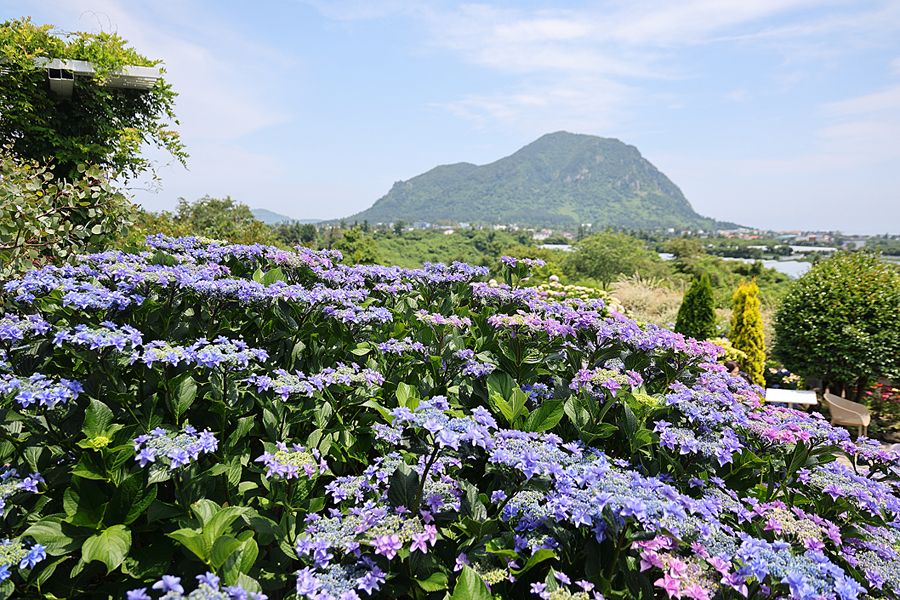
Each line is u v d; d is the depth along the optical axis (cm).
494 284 429
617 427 232
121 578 179
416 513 179
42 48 660
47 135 694
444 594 165
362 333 307
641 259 5147
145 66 740
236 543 145
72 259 398
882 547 201
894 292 778
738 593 162
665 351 313
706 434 229
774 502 213
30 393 168
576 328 321
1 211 355
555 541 171
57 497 186
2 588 145
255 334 295
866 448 259
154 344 199
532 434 193
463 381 279
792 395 702
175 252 374
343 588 149
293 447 184
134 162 774
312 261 381
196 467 184
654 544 163
